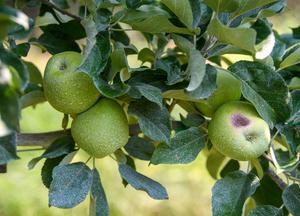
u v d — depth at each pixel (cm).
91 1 105
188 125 109
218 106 107
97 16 104
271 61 110
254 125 103
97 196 105
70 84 101
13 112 81
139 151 115
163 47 115
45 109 321
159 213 271
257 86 104
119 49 99
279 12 112
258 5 103
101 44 99
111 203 268
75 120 104
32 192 270
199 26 110
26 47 109
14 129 81
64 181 103
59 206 101
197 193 282
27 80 85
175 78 103
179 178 290
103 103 103
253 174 108
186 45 105
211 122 105
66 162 107
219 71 106
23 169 280
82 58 99
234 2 103
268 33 108
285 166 105
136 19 106
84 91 101
